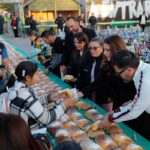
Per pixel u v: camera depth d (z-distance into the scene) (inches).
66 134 82.4
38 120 82.0
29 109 79.9
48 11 891.4
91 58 128.6
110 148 76.1
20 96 81.1
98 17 888.9
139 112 79.4
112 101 110.0
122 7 887.7
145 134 91.7
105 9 885.8
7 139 38.0
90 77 129.3
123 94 99.7
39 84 146.0
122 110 82.6
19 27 780.0
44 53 223.6
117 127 86.9
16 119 40.1
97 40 124.0
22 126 39.7
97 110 103.8
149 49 346.0
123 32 478.6
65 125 89.6
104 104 117.6
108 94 113.7
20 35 784.3
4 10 875.4
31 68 85.4
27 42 637.3
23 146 38.6
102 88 113.9
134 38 420.5
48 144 69.0
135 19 891.4
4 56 164.4
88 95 117.9
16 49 301.9
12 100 81.4
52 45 182.7
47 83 148.6
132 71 78.2
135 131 88.5
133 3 885.2
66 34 173.2
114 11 889.5
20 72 85.0
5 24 876.6
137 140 81.0
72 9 903.1
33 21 725.9
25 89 83.1
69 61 166.1
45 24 871.1
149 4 883.4
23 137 39.0
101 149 74.7
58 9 891.4
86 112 100.9
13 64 217.9
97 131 85.3
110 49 101.8
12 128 38.8
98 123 87.2
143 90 76.7
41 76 166.7
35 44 267.3
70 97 109.7
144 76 77.0
